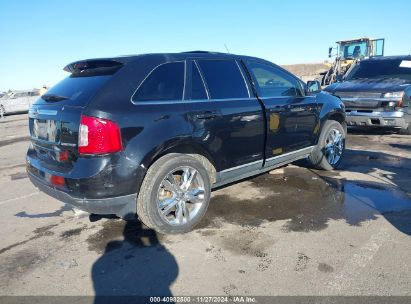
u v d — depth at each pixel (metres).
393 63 9.75
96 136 3.21
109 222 4.21
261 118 4.56
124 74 3.52
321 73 24.39
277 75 5.05
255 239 3.65
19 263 3.37
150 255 3.42
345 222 3.97
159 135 3.52
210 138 3.98
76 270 3.22
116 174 3.29
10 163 7.84
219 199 4.77
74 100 3.45
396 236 3.61
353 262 3.16
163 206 3.70
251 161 4.56
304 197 4.76
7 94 26.25
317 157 5.75
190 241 3.66
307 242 3.55
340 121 6.24
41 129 3.78
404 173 5.72
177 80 3.86
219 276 3.03
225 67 4.39
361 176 5.61
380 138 8.69
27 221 4.37
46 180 3.62
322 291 2.78
